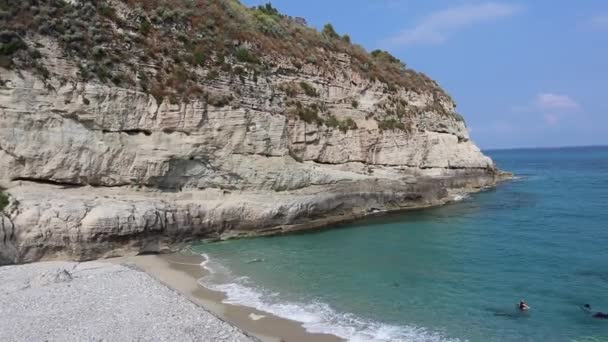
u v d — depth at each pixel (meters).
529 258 24.58
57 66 26.39
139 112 28.89
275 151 34.91
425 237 31.03
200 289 19.73
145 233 25.97
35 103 25.20
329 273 22.41
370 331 15.33
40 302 15.80
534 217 37.66
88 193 26.48
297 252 26.95
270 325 15.73
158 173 29.00
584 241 28.33
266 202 32.81
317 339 14.63
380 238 30.97
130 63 29.50
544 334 15.12
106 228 24.17
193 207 29.36
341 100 43.66
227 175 31.95
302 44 43.62
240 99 34.19
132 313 14.79
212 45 34.59
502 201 47.72
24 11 26.39
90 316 14.52
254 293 19.23
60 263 21.42
